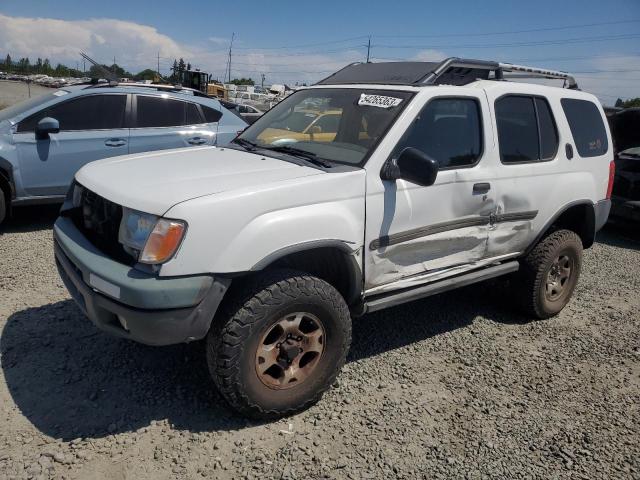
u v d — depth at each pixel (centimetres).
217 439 289
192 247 267
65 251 313
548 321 488
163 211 269
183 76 3005
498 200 402
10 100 2931
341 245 312
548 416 336
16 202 637
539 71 483
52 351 362
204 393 329
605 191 504
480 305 510
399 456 289
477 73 439
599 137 502
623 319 503
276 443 291
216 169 326
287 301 291
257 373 293
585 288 587
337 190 313
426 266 372
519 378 381
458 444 303
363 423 314
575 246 479
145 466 266
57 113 652
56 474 255
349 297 337
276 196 291
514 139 419
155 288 262
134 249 277
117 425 294
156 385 333
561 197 453
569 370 398
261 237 282
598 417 339
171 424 298
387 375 371
